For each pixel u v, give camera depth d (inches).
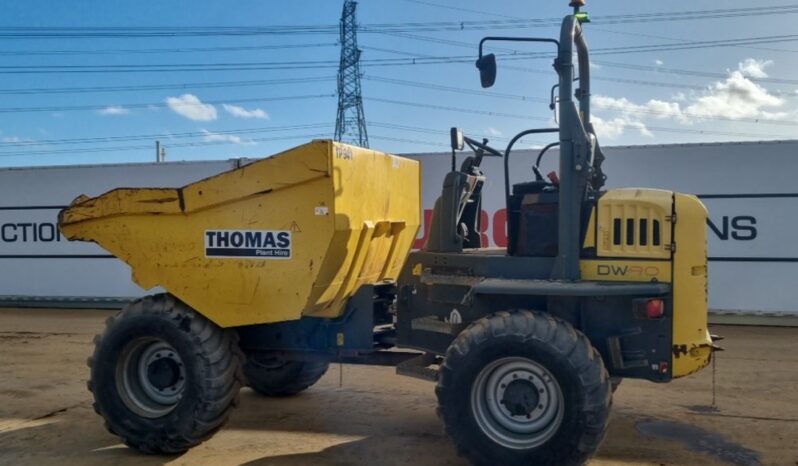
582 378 175.9
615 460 205.5
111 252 214.4
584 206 195.8
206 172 526.3
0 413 263.7
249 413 257.8
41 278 557.6
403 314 225.0
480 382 188.1
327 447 219.0
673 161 447.2
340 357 229.3
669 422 243.8
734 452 213.2
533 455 179.9
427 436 229.8
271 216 198.5
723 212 442.6
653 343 191.8
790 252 433.7
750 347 381.1
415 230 262.2
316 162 191.5
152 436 207.5
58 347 401.1
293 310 198.2
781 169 432.5
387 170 231.3
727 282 445.4
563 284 187.5
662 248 189.5
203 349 205.5
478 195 241.4
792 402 270.8
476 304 208.5
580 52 225.1
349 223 199.8
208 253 205.0
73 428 243.9
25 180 556.7
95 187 546.6
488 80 205.0
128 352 214.7
